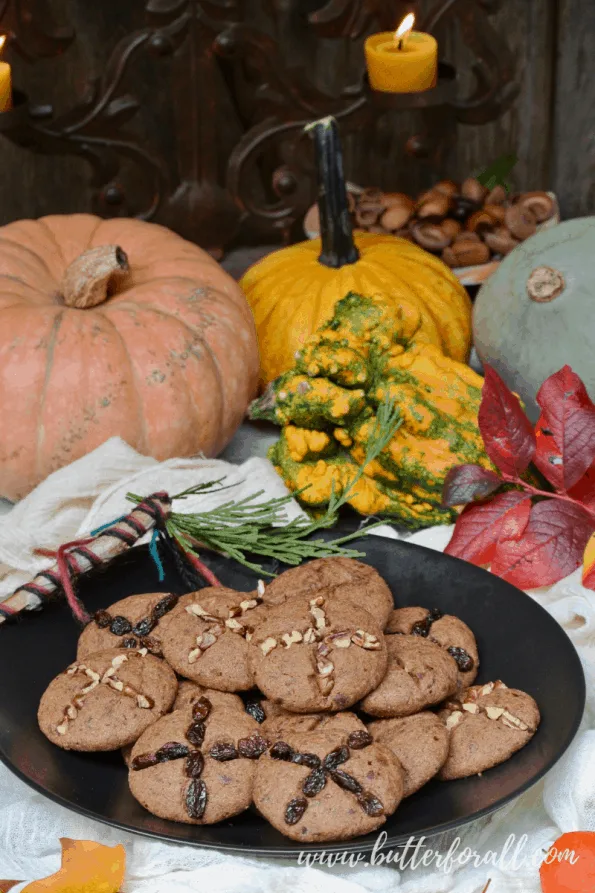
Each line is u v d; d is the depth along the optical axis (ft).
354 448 3.92
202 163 6.02
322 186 4.57
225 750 2.94
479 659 3.22
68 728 3.00
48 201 7.04
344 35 5.74
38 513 3.77
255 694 3.11
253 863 2.91
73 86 6.75
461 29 5.76
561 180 6.09
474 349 4.90
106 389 3.99
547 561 3.57
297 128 5.85
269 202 6.98
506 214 5.04
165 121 6.81
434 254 5.07
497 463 3.67
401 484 3.90
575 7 5.64
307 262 4.71
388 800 2.83
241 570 3.49
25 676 3.19
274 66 5.69
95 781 2.98
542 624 3.22
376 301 3.97
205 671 3.09
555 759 2.92
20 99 5.60
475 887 2.93
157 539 3.49
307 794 2.84
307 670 3.00
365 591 3.24
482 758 2.95
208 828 2.88
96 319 4.08
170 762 2.93
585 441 3.61
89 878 2.86
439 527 3.84
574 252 4.22
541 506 3.62
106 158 5.88
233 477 3.84
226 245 6.53
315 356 3.84
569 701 3.03
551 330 4.18
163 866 2.93
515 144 6.35
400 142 6.76
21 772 2.94
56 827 3.03
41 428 3.98
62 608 3.34
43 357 3.98
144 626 3.22
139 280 4.32
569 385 3.64
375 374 3.92
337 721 2.97
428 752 2.93
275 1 6.39
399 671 3.05
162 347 4.08
